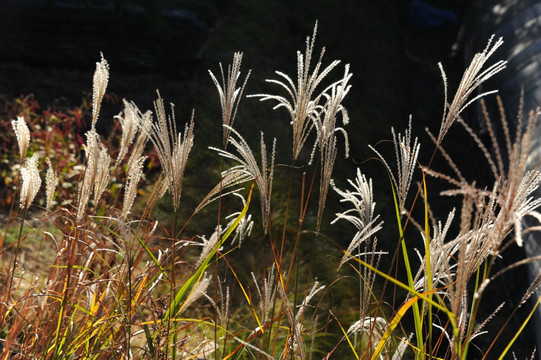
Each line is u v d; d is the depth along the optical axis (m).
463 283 1.41
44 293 2.39
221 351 3.02
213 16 12.89
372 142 11.99
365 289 2.11
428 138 12.98
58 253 2.33
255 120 10.15
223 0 13.65
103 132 9.07
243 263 6.54
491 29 13.49
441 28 19.06
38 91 9.88
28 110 8.16
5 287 2.45
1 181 7.38
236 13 13.33
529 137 1.28
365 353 2.12
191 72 11.20
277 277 2.07
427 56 17.42
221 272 6.19
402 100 14.34
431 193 10.99
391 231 9.36
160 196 2.14
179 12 12.39
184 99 10.30
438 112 14.40
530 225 8.04
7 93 9.64
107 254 2.58
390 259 8.65
